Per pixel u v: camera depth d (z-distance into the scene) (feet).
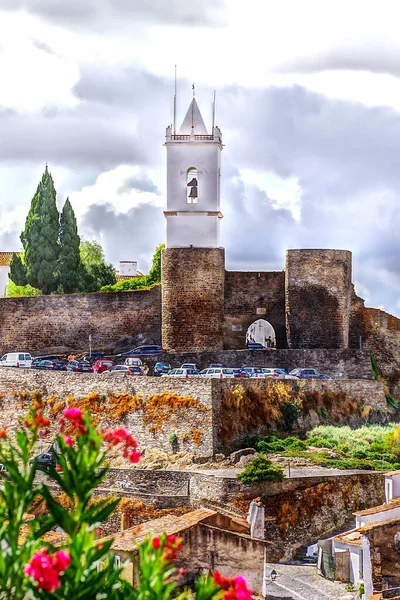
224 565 210.38
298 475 309.63
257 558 211.82
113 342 433.07
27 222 481.05
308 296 426.51
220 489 299.79
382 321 437.99
